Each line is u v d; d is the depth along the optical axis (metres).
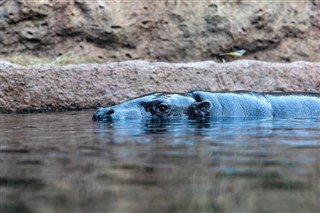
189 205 9.16
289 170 11.90
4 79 30.47
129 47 39.41
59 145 15.75
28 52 37.94
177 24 40.00
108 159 13.22
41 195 9.86
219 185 10.49
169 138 17.09
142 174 11.47
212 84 32.94
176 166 12.32
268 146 15.41
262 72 33.69
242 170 11.88
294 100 26.75
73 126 21.23
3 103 30.41
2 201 9.48
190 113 24.91
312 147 15.19
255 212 8.81
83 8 38.53
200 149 14.77
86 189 10.27
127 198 9.59
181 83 32.66
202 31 40.22
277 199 9.50
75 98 31.47
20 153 14.37
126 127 20.56
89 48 38.75
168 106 24.64
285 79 33.94
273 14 40.97
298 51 41.44
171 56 40.00
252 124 21.92
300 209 8.96
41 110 30.98
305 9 41.66
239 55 36.31
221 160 13.08
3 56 37.41
